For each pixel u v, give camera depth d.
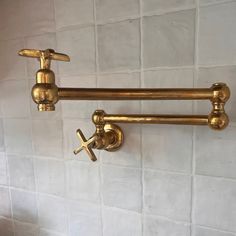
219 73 0.47
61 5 0.60
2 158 0.75
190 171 0.51
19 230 0.76
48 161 0.68
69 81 0.61
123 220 0.60
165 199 0.54
